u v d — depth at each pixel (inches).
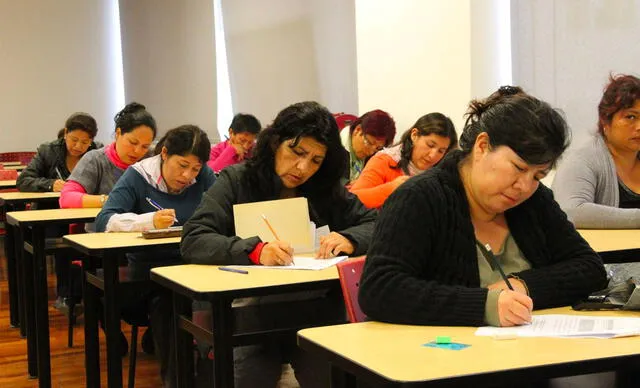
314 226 99.5
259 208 98.0
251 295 79.0
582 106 153.3
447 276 67.6
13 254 183.5
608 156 113.6
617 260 91.2
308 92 248.8
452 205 67.9
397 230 65.8
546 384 66.2
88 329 123.7
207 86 296.4
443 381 46.4
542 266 72.1
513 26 168.1
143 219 125.4
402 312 62.4
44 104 361.4
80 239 117.8
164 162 132.2
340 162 101.7
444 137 144.6
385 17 194.4
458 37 175.9
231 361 80.4
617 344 53.7
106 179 163.0
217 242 93.7
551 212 73.2
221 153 217.6
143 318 128.2
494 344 54.6
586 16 151.3
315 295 98.7
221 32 291.4
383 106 197.8
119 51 364.8
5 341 172.7
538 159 62.7
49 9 360.2
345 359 51.8
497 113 64.7
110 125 366.9
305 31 247.6
